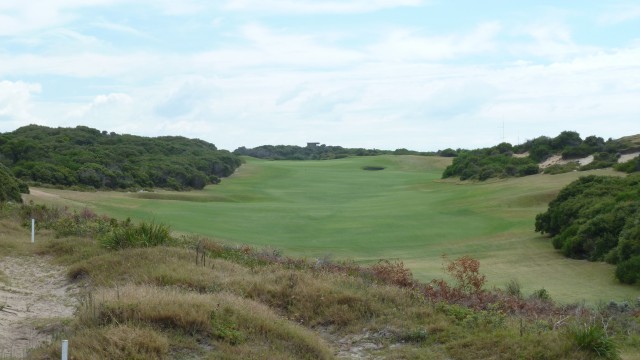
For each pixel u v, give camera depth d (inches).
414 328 424.5
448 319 447.8
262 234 1796.3
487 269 1378.0
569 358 349.1
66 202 1974.7
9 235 864.3
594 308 653.9
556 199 1915.6
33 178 2655.0
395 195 3440.0
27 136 3705.7
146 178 3309.5
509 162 3937.0
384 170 5546.3
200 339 351.9
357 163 5964.6
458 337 406.9
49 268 661.3
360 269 653.9
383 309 462.3
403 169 5659.5
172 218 1950.1
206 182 3895.2
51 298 529.7
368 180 4682.6
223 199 3100.4
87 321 365.1
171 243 709.3
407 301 484.4
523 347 366.6
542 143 4050.2
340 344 412.8
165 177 3511.3
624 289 1135.0
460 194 2967.5
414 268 1302.9
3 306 472.7
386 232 1911.9
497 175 3700.8
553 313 523.8
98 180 2898.6
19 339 385.4
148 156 3902.6
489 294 597.6
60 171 2780.5
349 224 2066.9
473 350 375.9
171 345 338.0
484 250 1644.9
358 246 1679.4
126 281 533.3
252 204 2711.6
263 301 473.4
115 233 705.6
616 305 607.2
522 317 461.7
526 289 1117.7
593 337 361.4
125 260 595.8
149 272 538.3
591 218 1584.6
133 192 2938.0
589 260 1462.8
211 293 460.8
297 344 367.9
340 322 443.8
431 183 4178.2
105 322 359.6
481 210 2368.4
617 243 1421.0
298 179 4707.2
